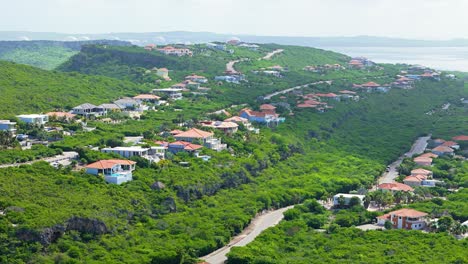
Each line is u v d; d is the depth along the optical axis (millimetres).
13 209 168250
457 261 163125
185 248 174500
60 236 166250
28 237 160250
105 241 170000
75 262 157125
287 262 166500
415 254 169375
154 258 164625
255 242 181375
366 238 185125
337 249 175500
